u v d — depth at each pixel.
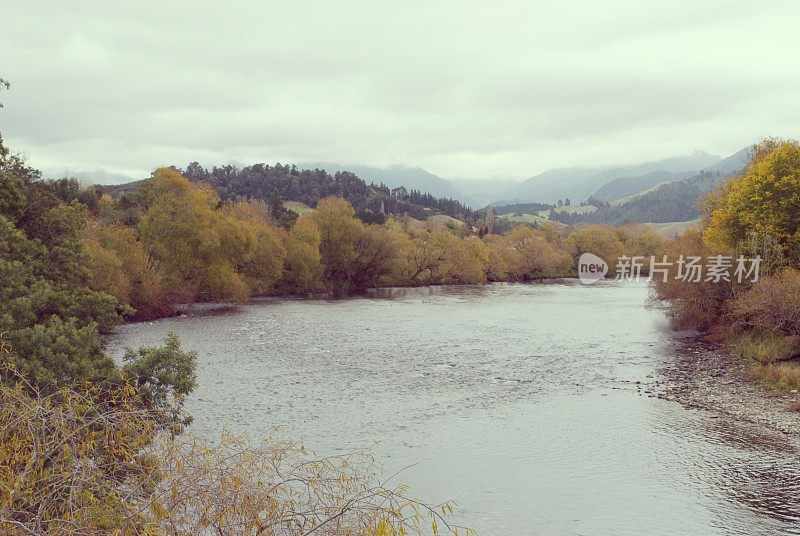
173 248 65.81
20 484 6.68
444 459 19.91
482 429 23.09
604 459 19.83
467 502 16.62
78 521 6.44
